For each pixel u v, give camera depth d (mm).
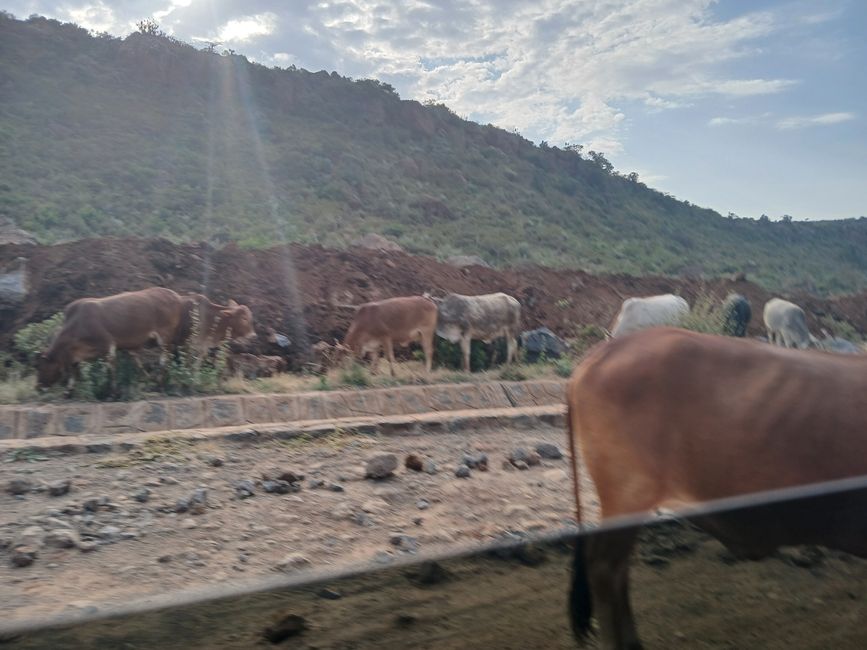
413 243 33594
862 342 23625
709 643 1728
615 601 1682
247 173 41719
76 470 7562
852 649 1821
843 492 2125
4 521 6027
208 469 7742
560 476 7855
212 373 11609
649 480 3756
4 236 20453
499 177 56156
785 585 1907
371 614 1388
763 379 3602
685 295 24094
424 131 60531
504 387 11953
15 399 10445
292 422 9844
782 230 62000
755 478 3459
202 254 17719
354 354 14250
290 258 18531
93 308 11133
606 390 3910
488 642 1467
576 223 50469
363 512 6543
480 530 6160
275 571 5230
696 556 1846
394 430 9641
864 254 58094
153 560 5363
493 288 21031
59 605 4422
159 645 1237
